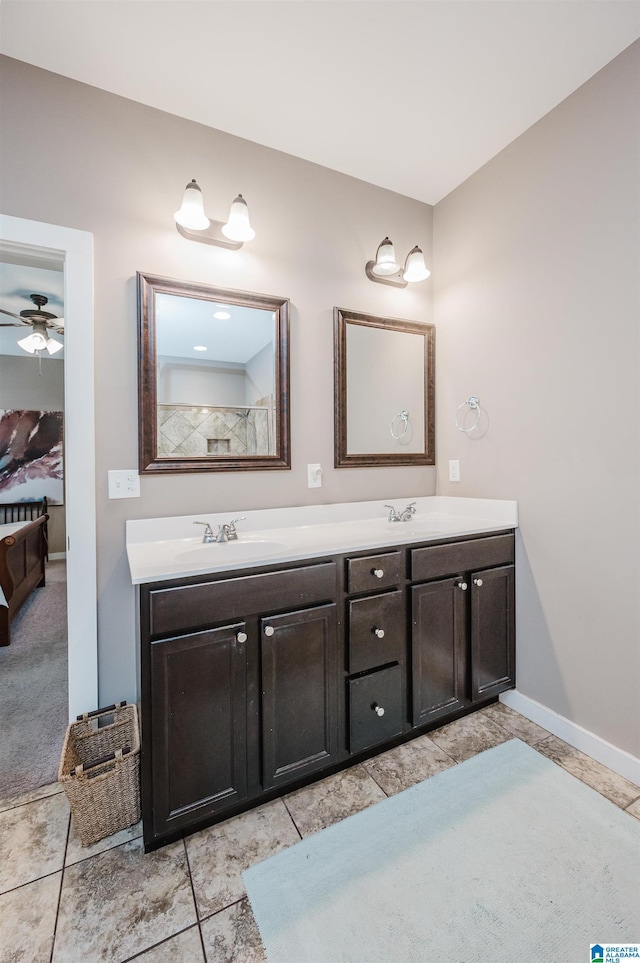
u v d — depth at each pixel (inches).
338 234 82.5
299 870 46.3
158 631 47.3
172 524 66.9
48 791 58.7
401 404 89.1
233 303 71.7
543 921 40.8
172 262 67.8
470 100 66.4
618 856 47.6
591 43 57.5
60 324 141.5
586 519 65.6
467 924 40.7
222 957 38.2
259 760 53.2
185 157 68.6
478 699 72.4
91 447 61.8
